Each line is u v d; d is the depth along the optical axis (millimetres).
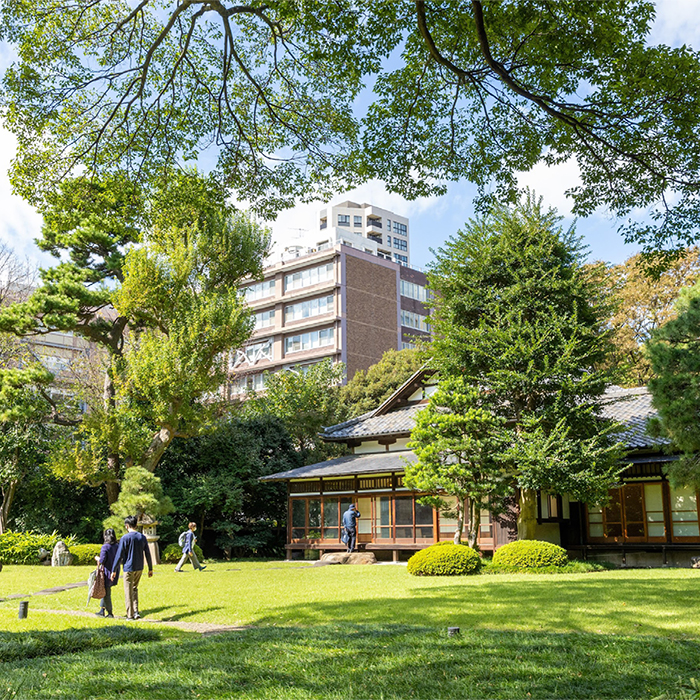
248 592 14711
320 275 61938
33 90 11305
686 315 16719
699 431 16109
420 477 19531
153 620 11648
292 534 28547
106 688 6250
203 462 31500
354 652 7586
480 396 20766
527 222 21156
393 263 66688
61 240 28984
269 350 63500
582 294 20391
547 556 17859
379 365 50750
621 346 35406
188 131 12266
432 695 5824
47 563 24812
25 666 7344
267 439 33938
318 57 10492
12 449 27828
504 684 6129
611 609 10266
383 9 9711
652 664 6758
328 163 12570
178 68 11891
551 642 7891
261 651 7809
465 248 21484
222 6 10047
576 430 19734
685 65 8562
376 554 26172
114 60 11789
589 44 8820
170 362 25469
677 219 9695
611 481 18969
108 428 26250
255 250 29656
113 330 30531
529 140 10883
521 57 9469
